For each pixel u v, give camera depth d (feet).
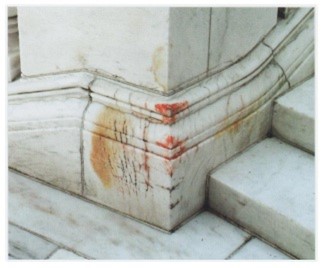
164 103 11.59
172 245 12.17
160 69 11.52
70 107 12.52
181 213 12.39
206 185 12.67
